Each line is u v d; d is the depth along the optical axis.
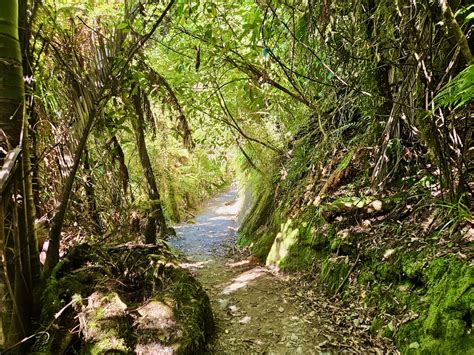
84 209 3.83
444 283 2.08
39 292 2.18
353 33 3.15
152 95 4.30
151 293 2.65
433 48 2.38
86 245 2.83
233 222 8.77
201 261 5.05
